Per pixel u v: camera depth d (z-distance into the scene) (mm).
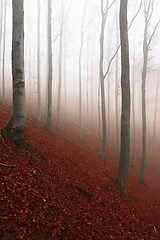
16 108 7957
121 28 9953
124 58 10039
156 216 10305
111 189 10133
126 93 10219
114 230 6453
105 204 8070
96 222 6355
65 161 10578
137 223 8023
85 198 7641
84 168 11383
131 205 9711
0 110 14062
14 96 7887
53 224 5207
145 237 7137
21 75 7766
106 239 5754
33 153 8562
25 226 4652
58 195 6629
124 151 10688
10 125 8047
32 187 6105
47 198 6043
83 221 6035
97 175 11375
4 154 6863
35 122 17062
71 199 6938
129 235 6637
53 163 9156
